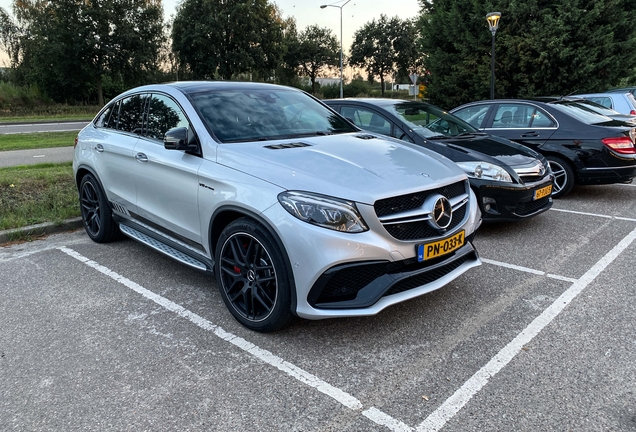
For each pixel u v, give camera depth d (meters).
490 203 5.26
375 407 2.51
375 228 2.89
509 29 18.45
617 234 5.38
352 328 3.35
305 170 3.11
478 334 3.23
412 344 3.12
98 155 4.95
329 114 4.57
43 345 3.20
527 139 7.20
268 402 2.56
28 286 4.19
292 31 62.59
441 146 5.54
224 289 3.44
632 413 2.41
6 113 35.16
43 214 6.07
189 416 2.46
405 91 63.34
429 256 3.10
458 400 2.55
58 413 2.50
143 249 5.14
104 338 3.28
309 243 2.83
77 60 38.53
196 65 45.78
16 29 46.50
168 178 3.88
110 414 2.49
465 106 7.97
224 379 2.78
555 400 2.53
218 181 3.36
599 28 17.22
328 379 2.76
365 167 3.21
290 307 3.02
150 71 41.62
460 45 19.86
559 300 3.73
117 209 4.84
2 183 7.25
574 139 6.84
